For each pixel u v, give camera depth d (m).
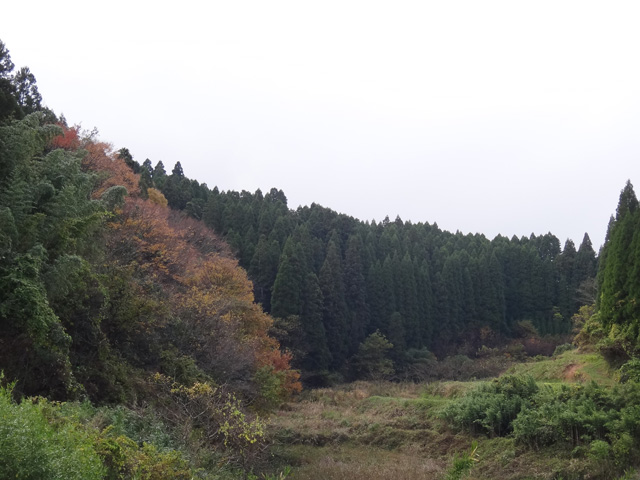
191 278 24.34
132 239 21.91
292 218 68.75
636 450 14.21
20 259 9.41
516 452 16.53
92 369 11.52
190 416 10.85
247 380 18.50
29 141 11.16
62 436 5.14
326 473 14.98
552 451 15.90
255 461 12.26
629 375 17.94
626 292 21.34
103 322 13.53
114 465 6.11
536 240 84.00
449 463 17.02
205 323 19.27
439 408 22.00
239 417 12.18
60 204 11.05
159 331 16.09
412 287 58.09
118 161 27.44
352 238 60.09
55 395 9.63
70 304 11.57
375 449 19.77
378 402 26.25
